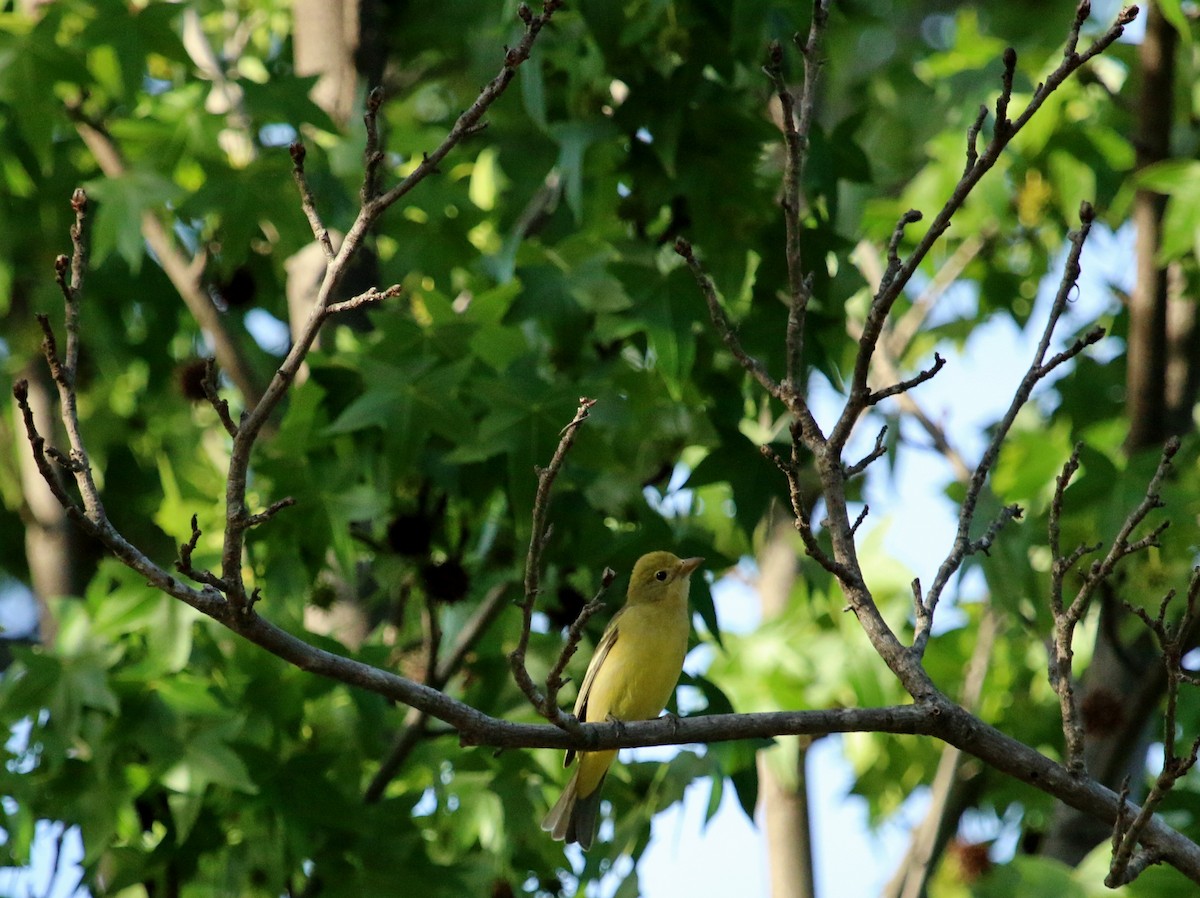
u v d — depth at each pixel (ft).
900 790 55.57
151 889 39.42
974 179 21.84
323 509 37.32
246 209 42.27
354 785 39.42
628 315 38.01
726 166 39.86
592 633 38.29
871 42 69.21
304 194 21.03
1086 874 37.63
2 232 49.90
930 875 46.11
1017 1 62.23
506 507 38.91
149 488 55.93
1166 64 46.19
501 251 40.83
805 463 39.22
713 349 39.99
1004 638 51.55
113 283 52.37
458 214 45.42
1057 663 22.61
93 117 47.09
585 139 39.22
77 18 46.14
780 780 49.75
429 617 37.55
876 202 54.65
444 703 21.42
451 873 38.37
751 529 38.52
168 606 38.14
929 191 53.47
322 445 38.83
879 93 68.39
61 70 43.57
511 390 36.78
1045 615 45.50
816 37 24.14
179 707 37.22
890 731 22.26
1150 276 45.91
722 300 41.11
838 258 41.78
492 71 46.62
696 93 39.78
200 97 45.91
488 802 42.96
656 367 37.35
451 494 38.47
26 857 36.86
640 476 40.57
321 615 42.16
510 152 45.96
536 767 42.06
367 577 43.78
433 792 44.16
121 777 37.32
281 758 38.24
